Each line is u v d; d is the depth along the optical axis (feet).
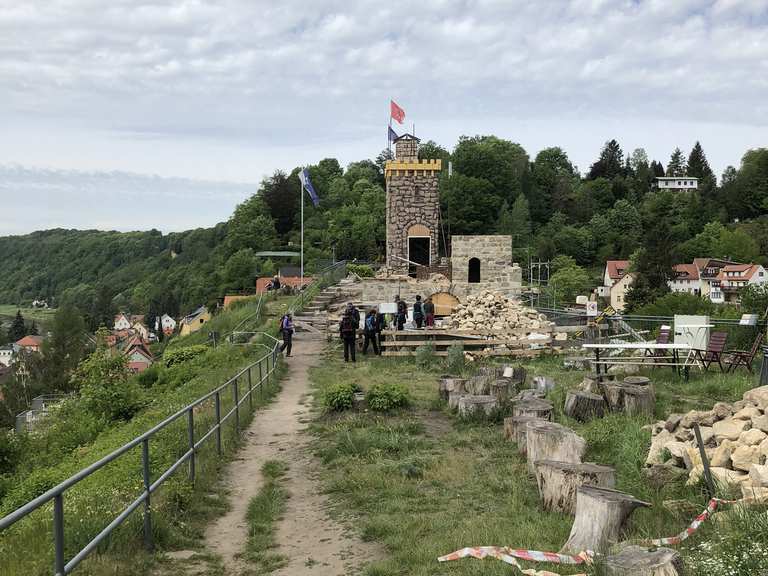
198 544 27.81
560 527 25.27
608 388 45.37
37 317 622.95
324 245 310.04
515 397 48.96
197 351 112.57
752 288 113.91
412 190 155.12
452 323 95.04
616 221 432.25
